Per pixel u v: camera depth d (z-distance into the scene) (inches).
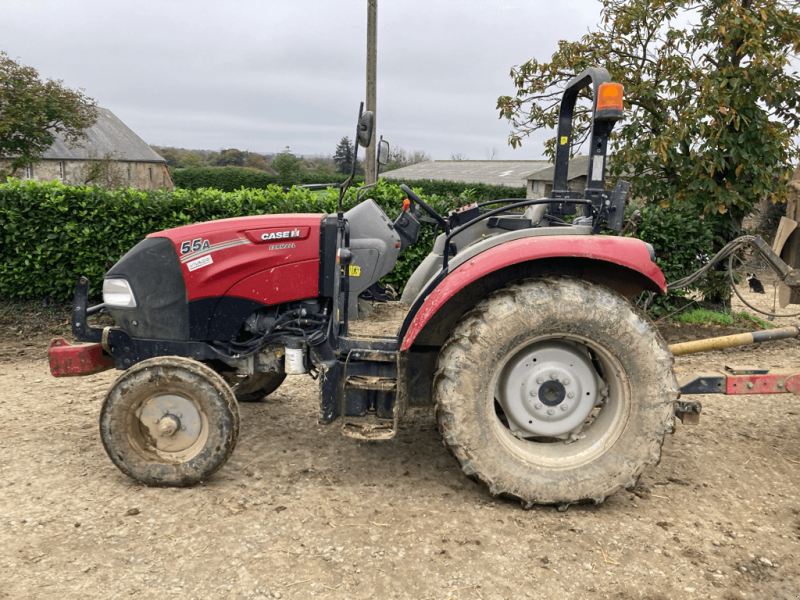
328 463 146.9
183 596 94.3
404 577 100.1
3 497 126.0
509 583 99.2
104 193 281.6
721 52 309.6
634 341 119.3
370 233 144.3
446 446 121.6
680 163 316.8
